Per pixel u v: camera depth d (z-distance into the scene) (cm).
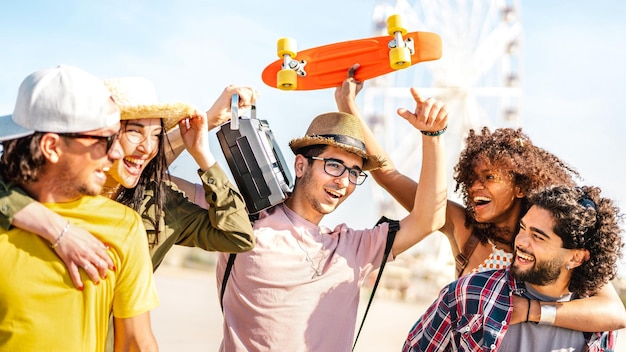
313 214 329
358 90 367
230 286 319
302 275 311
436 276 2939
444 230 363
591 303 274
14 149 213
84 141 212
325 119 333
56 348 209
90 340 215
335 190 325
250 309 310
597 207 271
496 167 328
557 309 270
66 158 212
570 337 274
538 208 270
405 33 347
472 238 348
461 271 354
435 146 314
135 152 250
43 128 209
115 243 221
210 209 278
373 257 325
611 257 269
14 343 206
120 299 225
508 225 335
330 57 360
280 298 308
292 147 339
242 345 310
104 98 218
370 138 365
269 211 329
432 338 285
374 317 2342
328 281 313
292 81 355
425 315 296
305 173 329
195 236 287
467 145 351
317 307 309
